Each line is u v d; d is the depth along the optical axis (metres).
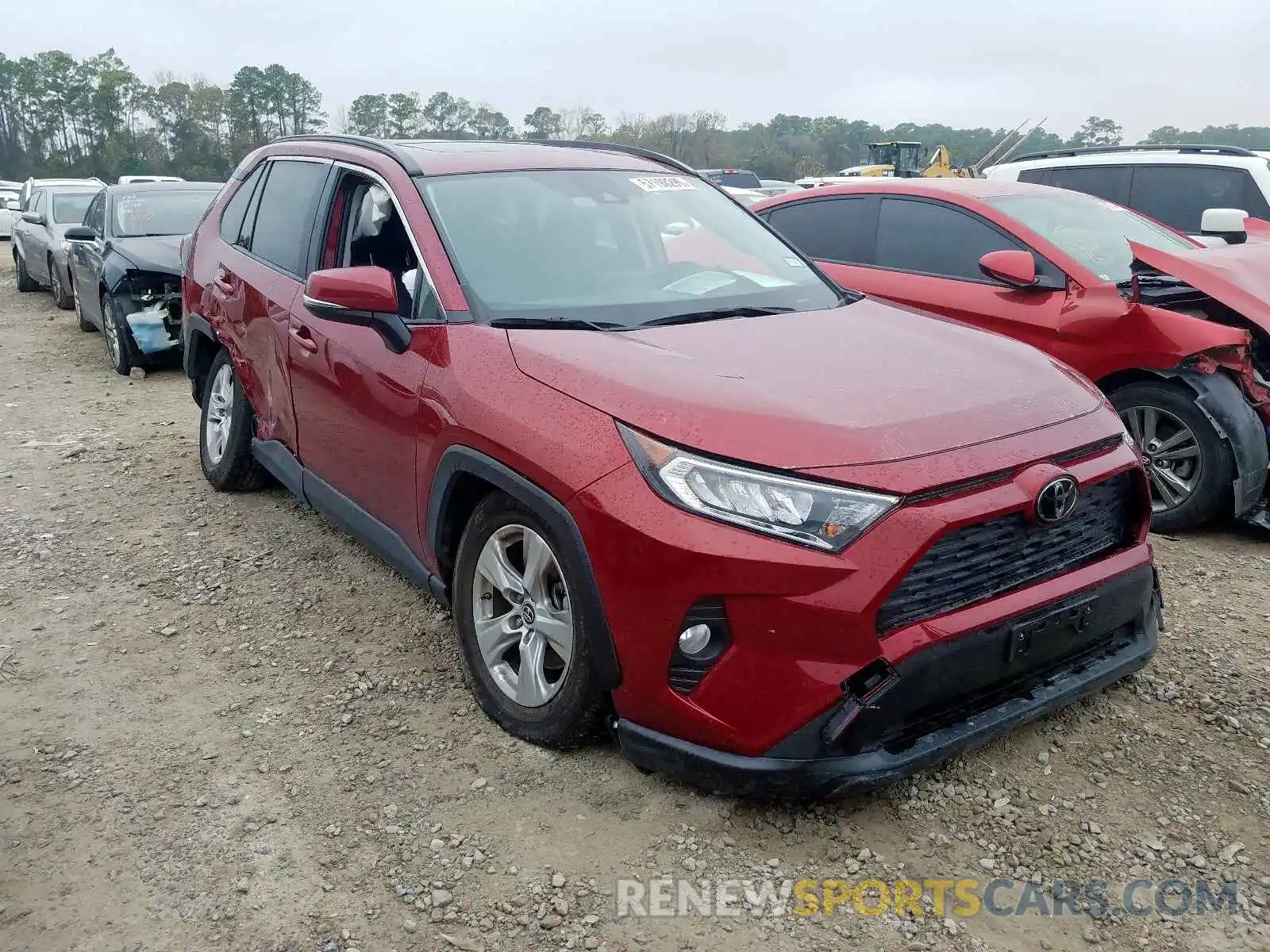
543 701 3.17
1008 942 2.50
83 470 6.12
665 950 2.46
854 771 2.63
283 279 4.55
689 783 2.82
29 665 3.81
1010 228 5.67
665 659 2.72
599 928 2.53
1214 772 3.15
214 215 5.61
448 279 3.57
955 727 2.80
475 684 3.41
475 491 3.39
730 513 2.60
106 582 4.52
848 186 6.63
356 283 3.46
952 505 2.64
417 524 3.61
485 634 3.35
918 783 3.07
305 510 5.35
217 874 2.72
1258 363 5.13
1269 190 7.84
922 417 2.80
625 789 3.03
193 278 5.55
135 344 8.79
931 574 2.67
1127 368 5.09
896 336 3.50
